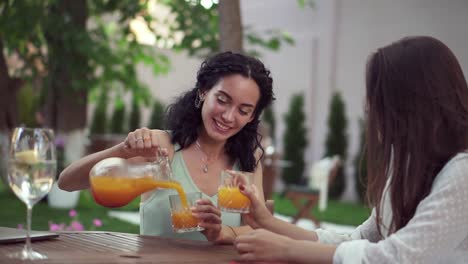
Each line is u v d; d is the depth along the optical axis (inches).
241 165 97.1
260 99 90.9
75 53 311.4
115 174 71.8
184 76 584.7
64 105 320.8
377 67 64.9
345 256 60.0
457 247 60.7
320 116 511.8
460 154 61.1
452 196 58.9
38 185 59.4
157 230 91.1
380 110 64.7
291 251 61.5
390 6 480.4
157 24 310.8
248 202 74.1
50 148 60.4
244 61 87.3
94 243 72.6
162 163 74.2
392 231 65.7
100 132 582.6
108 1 312.7
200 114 94.3
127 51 347.3
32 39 313.6
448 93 62.0
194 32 265.6
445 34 450.9
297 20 531.2
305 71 521.3
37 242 71.4
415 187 62.6
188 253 69.3
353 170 479.8
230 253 70.6
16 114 330.3
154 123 555.2
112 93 568.4
